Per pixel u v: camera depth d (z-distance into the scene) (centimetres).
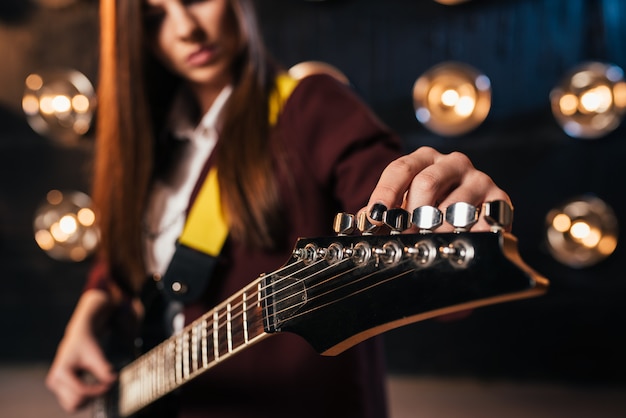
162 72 124
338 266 63
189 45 113
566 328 274
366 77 293
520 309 277
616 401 253
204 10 112
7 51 318
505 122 281
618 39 273
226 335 83
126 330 139
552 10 276
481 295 51
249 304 76
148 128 123
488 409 244
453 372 282
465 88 277
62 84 307
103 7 124
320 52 297
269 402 106
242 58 115
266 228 106
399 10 290
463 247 52
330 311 64
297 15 298
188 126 123
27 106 311
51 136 311
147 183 122
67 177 315
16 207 317
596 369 272
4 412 248
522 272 49
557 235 273
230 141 109
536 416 235
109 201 125
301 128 107
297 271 68
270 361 107
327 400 106
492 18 281
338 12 295
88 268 313
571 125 270
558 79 276
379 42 292
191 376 95
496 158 282
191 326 92
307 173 107
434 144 288
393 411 242
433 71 282
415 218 56
